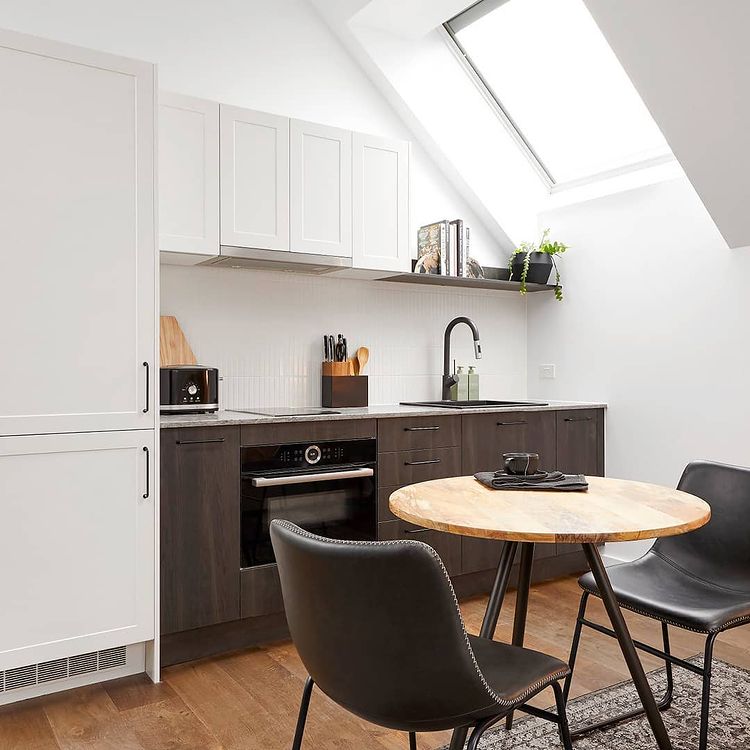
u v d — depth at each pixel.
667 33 2.70
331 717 2.25
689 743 2.05
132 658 2.56
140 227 2.48
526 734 2.12
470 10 3.85
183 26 3.32
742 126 2.88
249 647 2.83
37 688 2.37
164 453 2.59
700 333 3.54
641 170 3.98
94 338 2.39
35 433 2.29
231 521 2.74
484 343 4.35
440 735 2.15
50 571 2.33
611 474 3.98
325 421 2.98
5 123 2.23
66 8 3.03
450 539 3.35
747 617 1.92
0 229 2.23
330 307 3.73
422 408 3.53
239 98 3.47
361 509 3.10
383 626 1.22
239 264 3.26
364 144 3.39
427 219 4.14
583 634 2.94
